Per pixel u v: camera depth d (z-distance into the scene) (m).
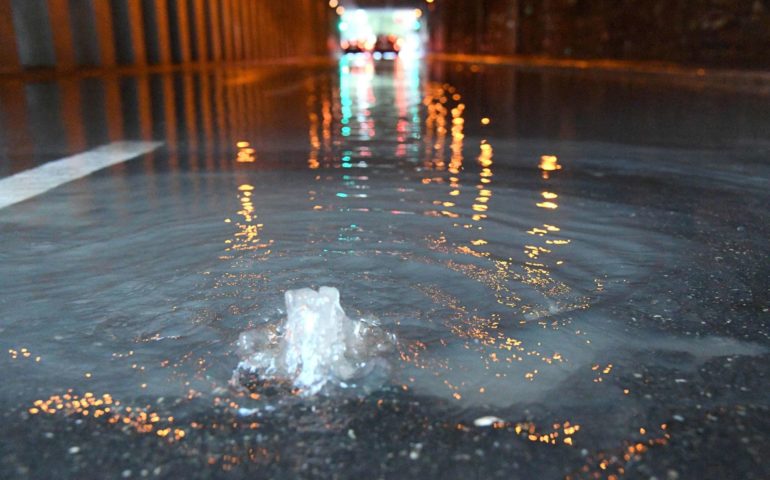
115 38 13.16
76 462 0.95
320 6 40.81
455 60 28.05
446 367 1.22
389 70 18.08
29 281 1.69
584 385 1.16
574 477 0.92
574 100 8.09
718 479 0.92
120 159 3.69
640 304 1.54
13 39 9.29
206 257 1.88
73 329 1.39
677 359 1.27
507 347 1.30
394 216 2.37
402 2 45.41
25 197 2.68
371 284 1.65
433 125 5.52
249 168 3.41
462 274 1.74
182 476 0.92
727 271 1.79
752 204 2.63
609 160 3.73
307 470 0.93
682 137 4.68
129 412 1.07
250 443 0.99
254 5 24.59
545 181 3.10
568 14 20.09
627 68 13.50
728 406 1.10
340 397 1.11
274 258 1.87
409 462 0.95
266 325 1.39
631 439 1.01
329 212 2.43
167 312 1.48
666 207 2.57
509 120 5.90
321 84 11.61
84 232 2.16
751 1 11.45
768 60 11.15
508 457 0.96
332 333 1.20
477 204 2.59
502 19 26.97
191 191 2.81
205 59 18.23
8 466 0.94
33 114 5.93
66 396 1.12
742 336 1.38
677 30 13.99
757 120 5.71
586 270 1.79
